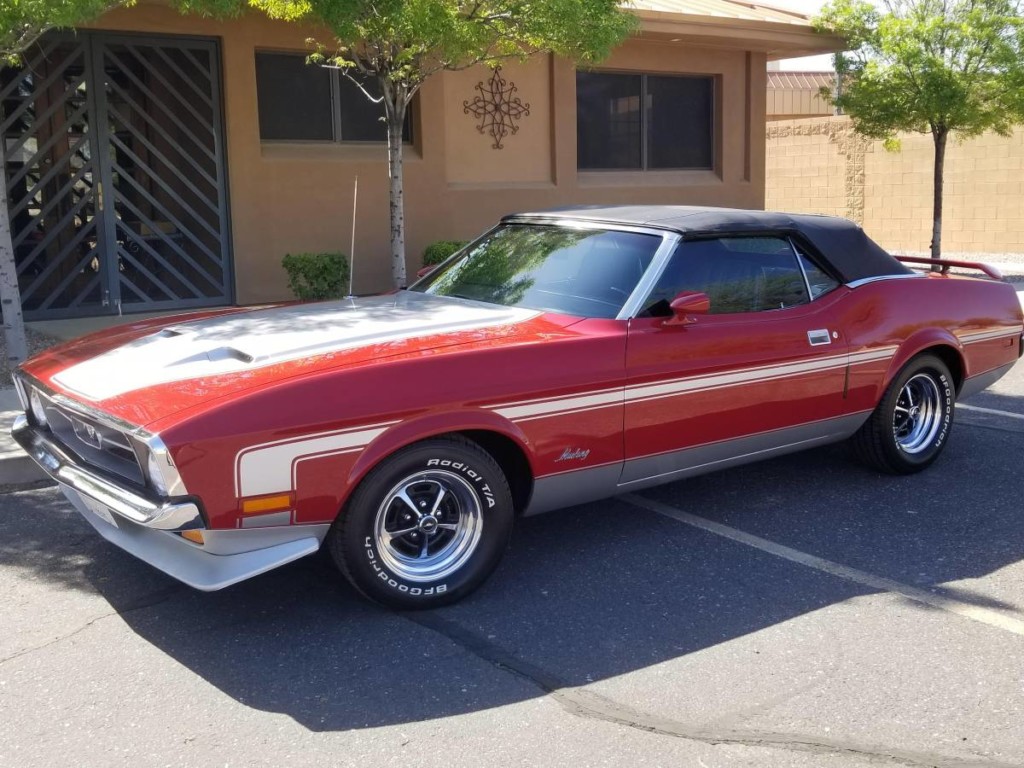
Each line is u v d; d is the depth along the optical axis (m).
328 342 4.23
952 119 14.30
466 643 3.91
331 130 11.88
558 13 8.23
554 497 4.50
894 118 14.63
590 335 4.49
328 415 3.74
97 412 3.74
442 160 12.47
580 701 3.48
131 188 11.18
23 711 3.41
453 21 8.07
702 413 4.85
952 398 6.19
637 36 13.26
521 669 3.70
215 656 3.80
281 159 11.38
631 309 4.68
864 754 3.16
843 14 14.41
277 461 3.66
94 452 4.04
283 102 11.52
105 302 10.88
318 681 3.61
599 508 5.50
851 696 3.51
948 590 4.41
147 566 4.68
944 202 20.42
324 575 4.55
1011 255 19.41
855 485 5.89
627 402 4.56
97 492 3.86
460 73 12.60
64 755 3.15
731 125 15.24
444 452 4.04
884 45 14.09
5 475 5.80
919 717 3.38
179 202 10.95
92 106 10.50
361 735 3.26
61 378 4.21
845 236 5.74
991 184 19.69
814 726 3.32
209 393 3.70
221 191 11.22
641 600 4.30
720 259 5.08
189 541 3.74
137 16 10.36
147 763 3.11
